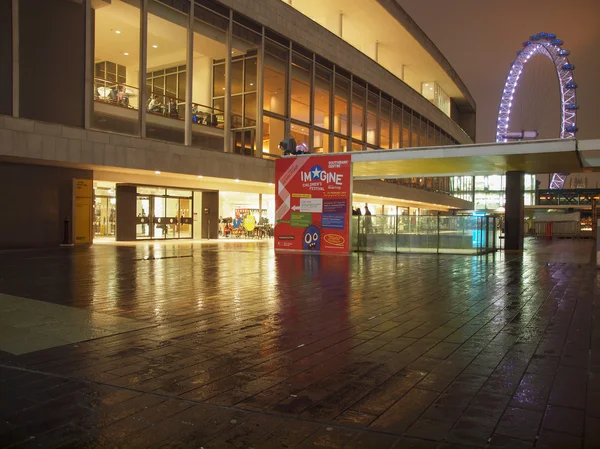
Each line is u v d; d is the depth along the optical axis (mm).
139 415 3799
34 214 20922
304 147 30578
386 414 3805
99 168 22156
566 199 72438
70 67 20391
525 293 9875
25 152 18641
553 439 3355
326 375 4746
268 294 9594
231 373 4805
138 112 22562
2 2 18359
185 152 24266
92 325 6773
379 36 42938
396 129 42344
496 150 18578
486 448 3236
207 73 27844
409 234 21328
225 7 25781
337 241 20562
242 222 33250
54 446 3287
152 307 8133
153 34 24531
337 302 8742
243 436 3434
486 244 21219
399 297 9328
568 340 6066
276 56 28891
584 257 19438
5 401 4086
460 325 6926
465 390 4316
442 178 55219
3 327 6633
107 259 16281
